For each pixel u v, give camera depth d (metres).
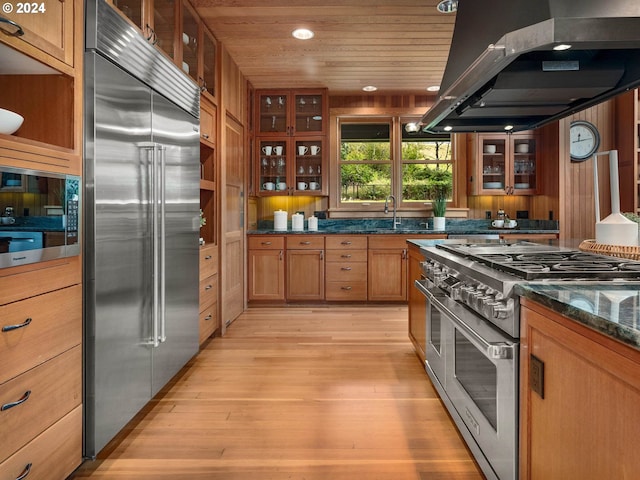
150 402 2.31
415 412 2.19
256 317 4.20
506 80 1.89
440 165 5.20
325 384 2.56
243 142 4.40
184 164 2.59
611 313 0.88
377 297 4.65
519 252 1.96
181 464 1.73
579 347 0.96
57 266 1.48
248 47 3.65
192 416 2.15
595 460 0.91
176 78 2.44
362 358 3.01
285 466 1.72
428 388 2.49
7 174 1.24
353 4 2.98
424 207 5.12
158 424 2.07
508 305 1.31
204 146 3.39
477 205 5.15
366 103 5.07
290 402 2.31
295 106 4.88
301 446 1.87
